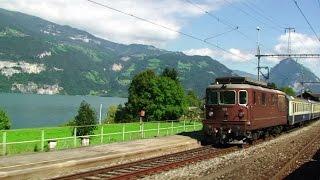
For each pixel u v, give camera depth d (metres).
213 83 30.34
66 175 15.80
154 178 16.08
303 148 27.12
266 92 32.19
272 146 29.20
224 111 28.48
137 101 69.50
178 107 68.81
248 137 28.88
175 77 73.94
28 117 130.88
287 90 111.81
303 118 54.94
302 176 17.23
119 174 16.47
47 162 17.19
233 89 28.34
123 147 23.95
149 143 26.66
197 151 25.45
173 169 18.41
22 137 42.22
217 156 23.58
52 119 124.75
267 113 32.53
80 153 20.53
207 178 16.25
